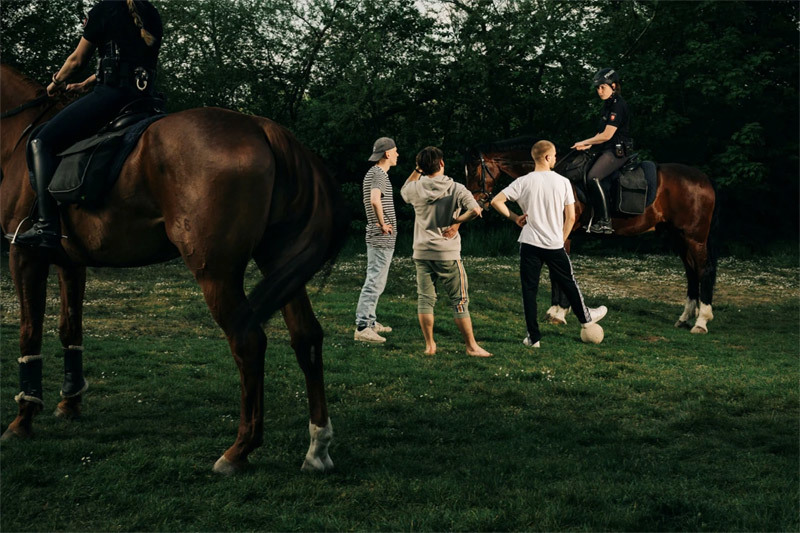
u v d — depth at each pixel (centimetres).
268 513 329
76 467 377
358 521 323
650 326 955
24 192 422
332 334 817
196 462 388
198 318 913
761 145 2038
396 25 2164
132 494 346
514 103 2236
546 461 405
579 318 809
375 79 2089
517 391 569
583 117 2106
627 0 2098
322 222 381
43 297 441
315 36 2245
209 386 562
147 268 1443
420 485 362
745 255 1906
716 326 973
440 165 713
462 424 480
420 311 723
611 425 483
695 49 1945
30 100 466
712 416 505
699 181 962
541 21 2070
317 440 383
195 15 2106
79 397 482
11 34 1841
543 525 321
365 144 2227
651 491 361
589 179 957
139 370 612
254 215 361
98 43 412
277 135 378
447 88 2208
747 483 378
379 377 608
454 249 705
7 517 319
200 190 354
